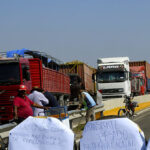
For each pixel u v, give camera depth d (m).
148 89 48.44
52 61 22.08
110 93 31.38
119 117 4.98
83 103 13.83
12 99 15.73
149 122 18.25
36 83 18.56
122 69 31.20
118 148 4.64
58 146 4.87
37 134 4.97
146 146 4.59
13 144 5.01
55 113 8.98
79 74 36.88
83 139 4.78
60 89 24.03
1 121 15.81
